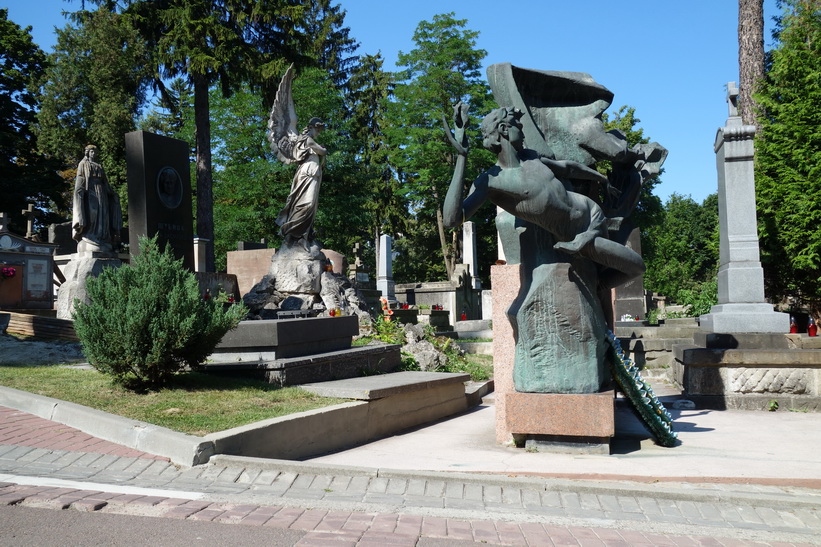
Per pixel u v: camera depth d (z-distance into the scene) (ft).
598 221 20.68
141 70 106.73
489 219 163.12
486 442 24.91
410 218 188.65
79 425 20.88
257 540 12.83
